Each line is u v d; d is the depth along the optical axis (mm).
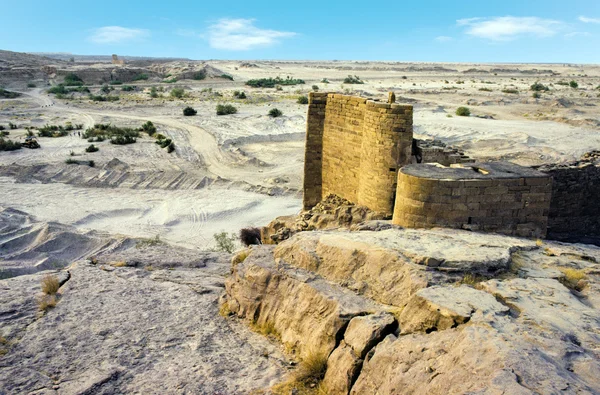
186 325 12406
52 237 30391
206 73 175750
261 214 40594
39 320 12336
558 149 50469
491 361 6395
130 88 135500
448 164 17891
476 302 8297
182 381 9812
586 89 119125
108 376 9938
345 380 8492
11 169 50312
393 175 18312
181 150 61688
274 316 11859
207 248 32375
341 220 19469
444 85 136500
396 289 10016
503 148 51906
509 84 139875
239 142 66000
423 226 14594
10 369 10086
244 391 9383
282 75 198750
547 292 9094
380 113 18234
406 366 7398
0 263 26547
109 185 48250
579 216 18656
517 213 14438
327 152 23344
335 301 10055
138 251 20062
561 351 6738
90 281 15227
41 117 86500
